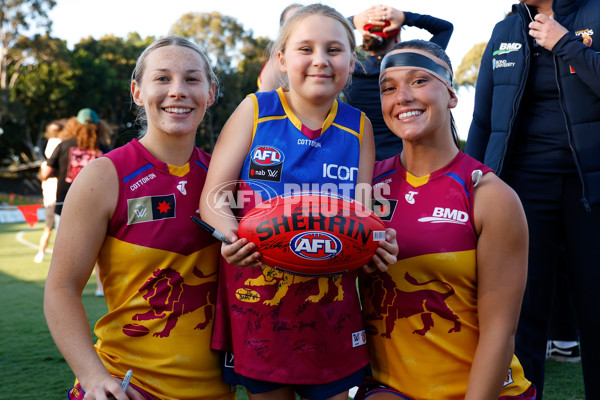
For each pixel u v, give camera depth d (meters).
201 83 2.03
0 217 20.67
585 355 2.64
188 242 2.01
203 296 2.05
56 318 1.86
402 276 1.98
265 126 2.04
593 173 2.57
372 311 2.07
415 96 1.94
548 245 2.80
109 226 1.98
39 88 43.41
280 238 1.75
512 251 1.93
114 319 2.00
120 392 1.72
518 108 2.79
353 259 1.79
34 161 46.06
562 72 2.64
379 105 3.52
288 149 2.02
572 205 2.71
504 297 1.93
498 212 1.92
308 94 1.98
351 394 3.27
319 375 1.94
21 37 44.31
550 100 2.78
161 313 1.98
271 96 2.09
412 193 2.04
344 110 2.14
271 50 2.57
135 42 53.78
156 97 1.96
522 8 2.83
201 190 2.07
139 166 2.00
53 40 44.91
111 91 46.97
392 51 2.02
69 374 3.68
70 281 1.91
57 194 6.05
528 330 2.78
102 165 1.96
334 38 1.96
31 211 10.36
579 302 2.67
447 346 1.96
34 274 7.79
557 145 2.74
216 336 2.04
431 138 2.00
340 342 1.97
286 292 1.94
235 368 2.00
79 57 45.41
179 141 2.03
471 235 1.95
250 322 1.97
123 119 49.19
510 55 2.84
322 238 1.74
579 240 2.68
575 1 2.73
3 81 45.69
